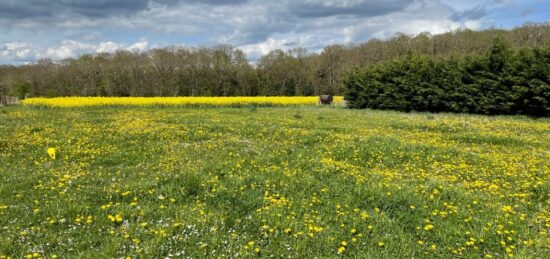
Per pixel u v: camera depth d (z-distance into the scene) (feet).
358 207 25.29
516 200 26.86
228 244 19.84
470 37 252.42
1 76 295.89
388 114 106.01
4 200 26.53
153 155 42.63
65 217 23.17
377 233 21.45
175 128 63.16
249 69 268.82
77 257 18.40
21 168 36.63
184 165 37.52
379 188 27.50
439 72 118.21
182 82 253.65
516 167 35.63
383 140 48.55
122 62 264.52
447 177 32.68
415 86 120.67
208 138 54.65
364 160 39.58
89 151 43.57
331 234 20.97
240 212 24.47
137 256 18.40
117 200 26.55
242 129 62.44
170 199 26.27
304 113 104.32
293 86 272.51
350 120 82.33
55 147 45.60
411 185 29.22
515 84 95.40
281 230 21.39
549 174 32.91
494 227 21.49
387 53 267.59
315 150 44.19
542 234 21.06
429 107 120.57
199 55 262.88
